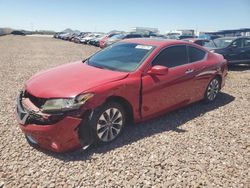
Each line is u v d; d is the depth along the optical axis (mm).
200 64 5660
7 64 12281
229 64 12211
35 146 4004
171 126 4930
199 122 5191
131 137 4406
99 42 26984
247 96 7219
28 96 4008
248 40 12852
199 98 5910
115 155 3842
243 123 5250
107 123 4047
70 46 28641
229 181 3383
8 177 3277
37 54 17953
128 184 3234
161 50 4906
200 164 3719
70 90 3748
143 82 4410
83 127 3783
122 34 24719
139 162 3691
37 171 3412
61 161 3646
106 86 3941
